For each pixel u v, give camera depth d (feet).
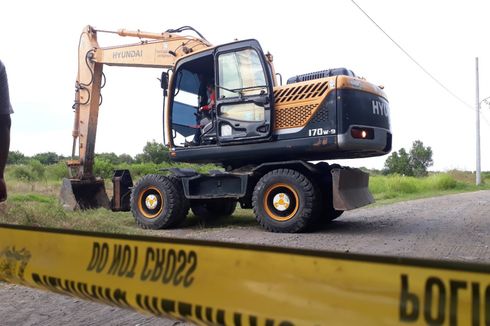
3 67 9.84
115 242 6.87
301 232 27.12
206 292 5.86
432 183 89.45
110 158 128.67
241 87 28.81
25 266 7.97
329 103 26.66
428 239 24.50
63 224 25.63
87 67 37.47
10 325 12.07
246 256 5.61
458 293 4.33
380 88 29.99
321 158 30.86
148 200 30.14
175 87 31.63
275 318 5.28
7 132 10.06
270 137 27.94
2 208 26.73
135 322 12.21
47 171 86.43
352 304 4.83
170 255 6.27
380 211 41.83
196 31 35.14
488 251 21.08
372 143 27.55
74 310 13.21
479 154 118.42
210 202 32.58
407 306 4.56
